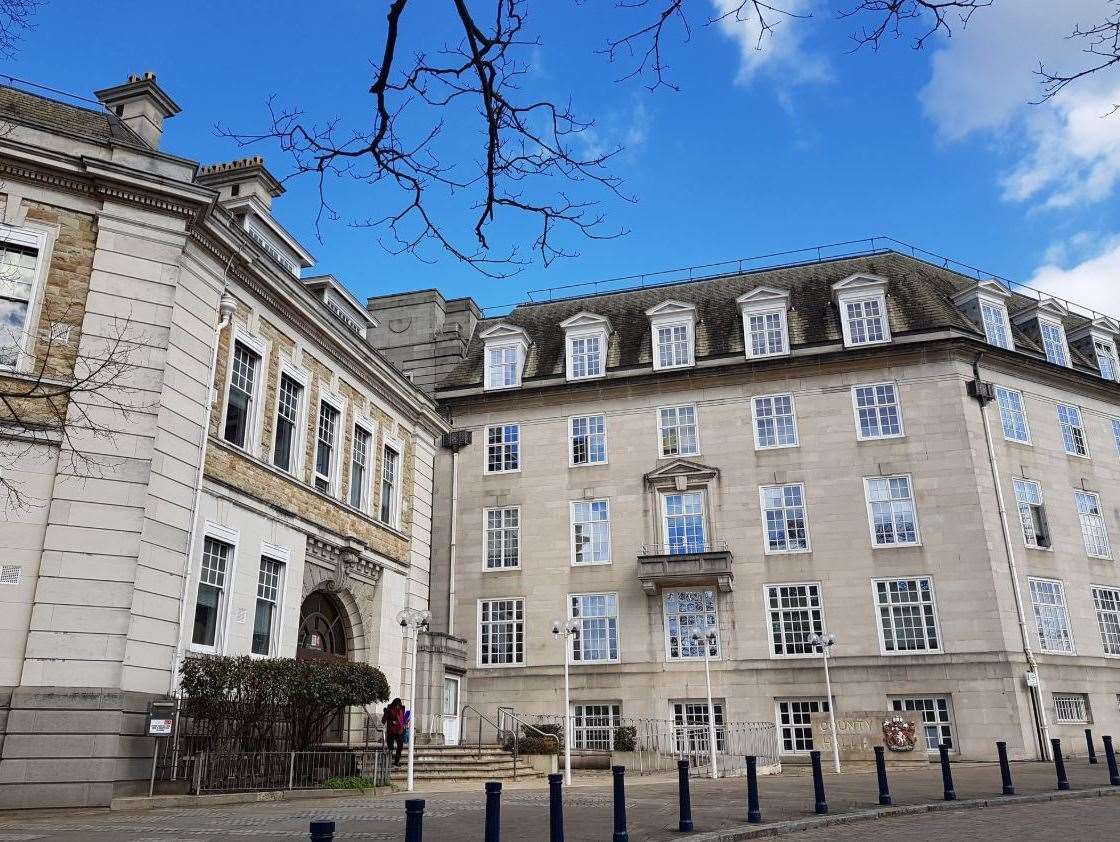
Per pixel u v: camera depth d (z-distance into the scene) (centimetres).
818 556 3148
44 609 1417
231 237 1847
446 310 4116
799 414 3322
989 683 2881
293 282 2088
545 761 2498
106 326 1591
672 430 3450
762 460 3303
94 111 1891
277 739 1722
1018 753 2791
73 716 1391
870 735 2778
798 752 2959
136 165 1700
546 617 3334
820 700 3002
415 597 2644
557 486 3491
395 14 559
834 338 3378
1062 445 3375
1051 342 3591
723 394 3422
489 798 884
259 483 1944
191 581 1680
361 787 1756
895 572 3069
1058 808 1495
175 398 1672
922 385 3234
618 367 3569
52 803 1345
